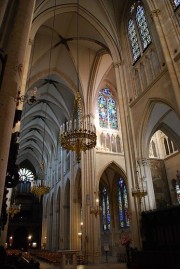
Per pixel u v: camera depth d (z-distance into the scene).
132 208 14.06
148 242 12.73
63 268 14.05
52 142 41.59
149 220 13.11
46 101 33.41
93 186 22.27
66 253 14.50
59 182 36.03
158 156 25.78
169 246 11.49
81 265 18.38
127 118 16.38
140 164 14.55
